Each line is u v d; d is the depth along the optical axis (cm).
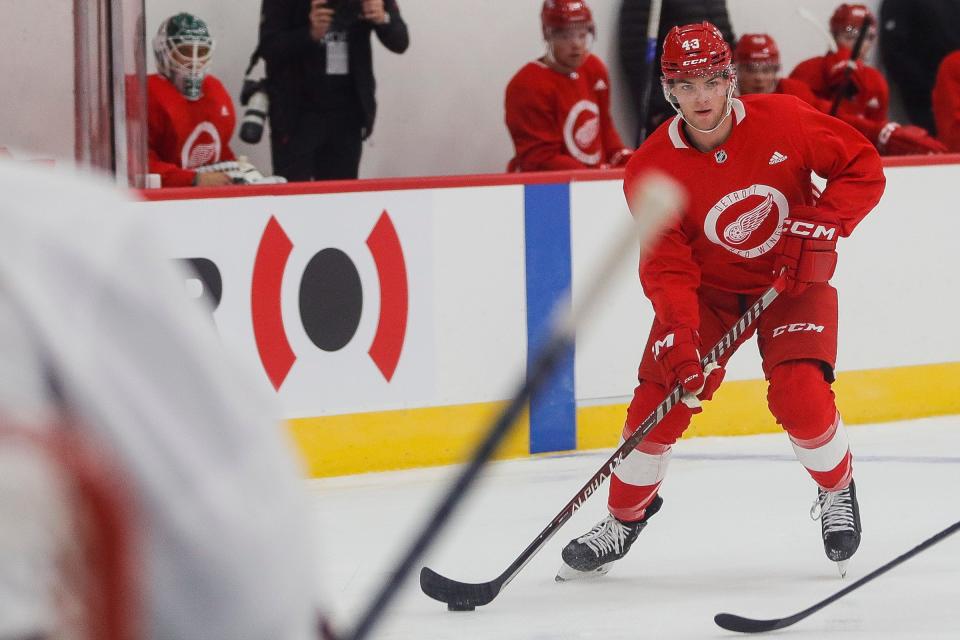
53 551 154
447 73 1789
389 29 1530
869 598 894
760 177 920
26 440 154
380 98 1761
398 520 1155
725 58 885
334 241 1307
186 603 175
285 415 1301
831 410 920
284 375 1299
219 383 179
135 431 172
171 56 1428
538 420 1382
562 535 1102
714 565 998
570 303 1388
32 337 169
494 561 1025
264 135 1650
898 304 1511
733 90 901
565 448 1398
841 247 1486
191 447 175
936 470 1287
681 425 931
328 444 1317
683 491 1230
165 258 183
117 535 155
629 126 1838
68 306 171
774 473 1290
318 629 210
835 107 1750
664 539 1076
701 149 919
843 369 1497
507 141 1841
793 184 929
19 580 156
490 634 839
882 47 1956
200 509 173
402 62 1762
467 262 1354
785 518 1128
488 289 1362
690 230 938
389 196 1323
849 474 939
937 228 1519
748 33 1839
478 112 1816
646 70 1675
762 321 956
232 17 1642
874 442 1420
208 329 182
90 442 163
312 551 188
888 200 1498
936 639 798
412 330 1339
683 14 1756
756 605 891
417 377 1345
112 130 1281
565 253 1384
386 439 1337
